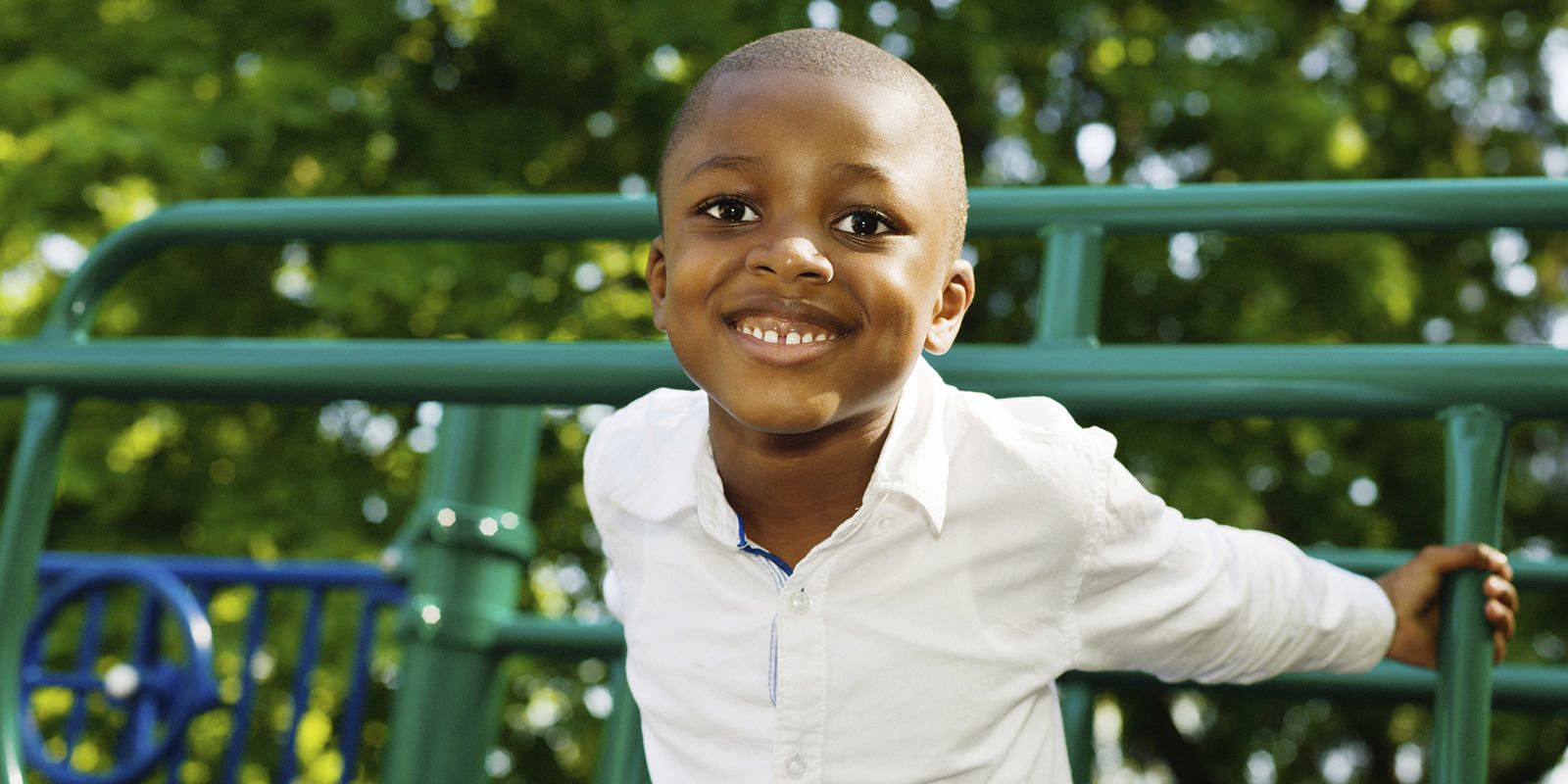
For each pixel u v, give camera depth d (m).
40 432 1.42
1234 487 5.16
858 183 1.08
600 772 1.45
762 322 1.08
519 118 5.78
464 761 1.68
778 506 1.24
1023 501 1.23
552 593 5.84
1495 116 6.30
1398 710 5.95
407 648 1.71
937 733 1.23
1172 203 1.38
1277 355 1.25
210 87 5.62
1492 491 1.20
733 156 1.09
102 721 5.11
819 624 1.22
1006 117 5.52
